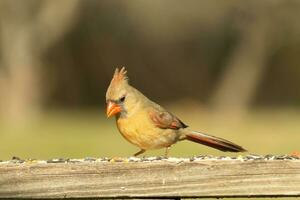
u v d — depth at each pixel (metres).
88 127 19.61
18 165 3.39
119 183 3.41
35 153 13.76
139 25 28.36
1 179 3.39
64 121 22.22
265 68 29.62
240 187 3.41
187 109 28.03
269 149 14.81
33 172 3.39
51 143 15.48
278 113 26.52
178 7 26.91
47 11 25.38
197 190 3.42
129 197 3.42
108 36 29.23
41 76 26.98
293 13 26.25
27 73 25.59
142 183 3.42
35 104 25.88
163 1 26.80
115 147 14.42
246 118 24.75
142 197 3.42
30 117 24.91
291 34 27.12
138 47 29.89
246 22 27.28
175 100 30.72
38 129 19.45
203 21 27.55
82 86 30.19
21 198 3.39
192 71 30.56
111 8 27.72
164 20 27.72
